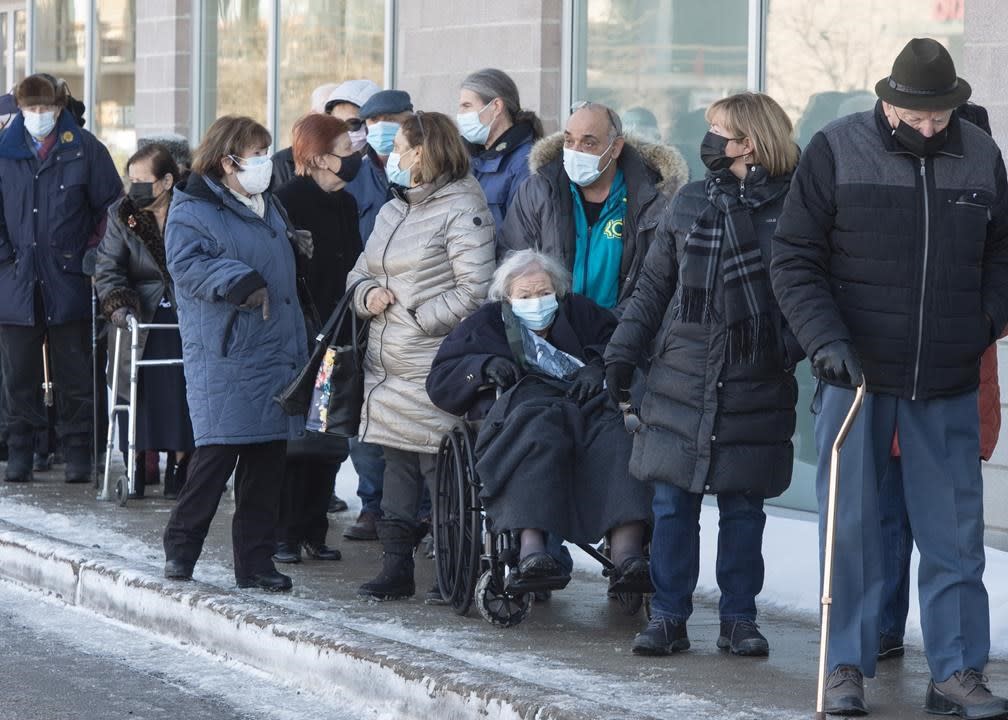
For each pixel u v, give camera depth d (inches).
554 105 524.1
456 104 551.2
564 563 367.2
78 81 818.2
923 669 311.0
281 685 320.5
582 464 332.5
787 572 379.2
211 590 357.4
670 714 272.7
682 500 318.3
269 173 368.2
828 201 273.7
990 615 334.3
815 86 451.2
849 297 274.2
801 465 460.4
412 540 373.1
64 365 536.7
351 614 355.6
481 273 359.3
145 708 301.9
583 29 517.3
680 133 487.8
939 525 276.5
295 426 371.2
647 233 359.9
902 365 272.2
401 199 372.2
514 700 271.1
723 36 474.3
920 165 270.4
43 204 526.9
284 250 374.6
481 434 337.1
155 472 542.0
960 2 415.8
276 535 398.0
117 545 430.9
